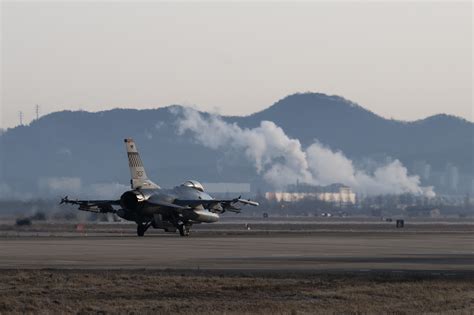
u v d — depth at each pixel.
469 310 120.44
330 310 119.50
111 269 167.88
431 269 175.12
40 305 120.75
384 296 132.38
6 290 134.88
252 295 132.00
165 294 132.12
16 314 113.56
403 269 174.38
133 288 137.50
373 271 168.25
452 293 136.00
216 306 121.50
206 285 141.00
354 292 135.75
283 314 114.81
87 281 144.50
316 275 156.75
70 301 124.44
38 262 185.62
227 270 167.50
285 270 169.00
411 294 134.25
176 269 168.38
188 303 123.75
